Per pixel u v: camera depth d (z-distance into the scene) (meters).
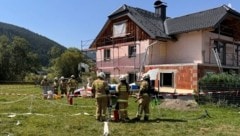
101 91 14.41
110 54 39.06
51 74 73.31
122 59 37.25
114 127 12.91
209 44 33.44
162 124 13.80
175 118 15.83
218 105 22.14
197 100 23.47
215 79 23.55
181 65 30.27
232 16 34.03
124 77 14.81
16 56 95.81
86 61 72.94
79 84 40.31
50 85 29.91
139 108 14.98
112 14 38.31
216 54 32.78
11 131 11.63
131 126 13.23
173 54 35.22
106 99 14.48
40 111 17.55
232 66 33.47
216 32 34.41
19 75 94.19
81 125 13.12
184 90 29.80
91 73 42.94
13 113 16.39
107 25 39.59
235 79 22.69
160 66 32.19
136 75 35.19
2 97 26.64
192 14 35.81
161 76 32.00
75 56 72.69
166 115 16.89
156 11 39.69
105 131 11.44
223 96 22.66
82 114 16.44
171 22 37.00
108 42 39.53
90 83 31.52
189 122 14.51
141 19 36.00
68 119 14.64
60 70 72.94
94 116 15.75
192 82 29.20
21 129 12.05
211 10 34.41
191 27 32.91
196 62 32.88
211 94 23.11
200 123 14.24
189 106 19.58
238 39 36.31
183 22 35.38
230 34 35.88
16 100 24.05
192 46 33.53
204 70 29.67
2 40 96.81
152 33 33.72
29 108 18.62
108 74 39.09
